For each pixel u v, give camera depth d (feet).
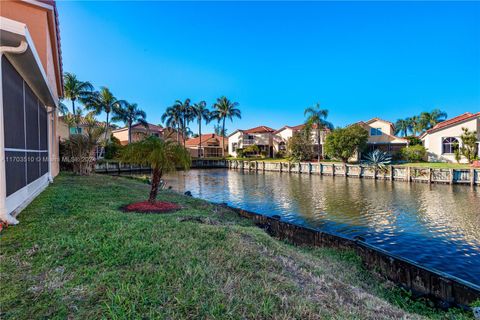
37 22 28.22
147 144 23.15
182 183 72.90
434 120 162.20
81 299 7.61
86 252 10.86
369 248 17.56
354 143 97.04
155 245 12.12
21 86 18.11
